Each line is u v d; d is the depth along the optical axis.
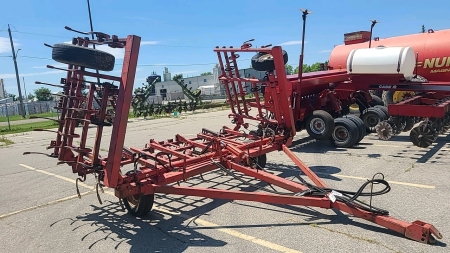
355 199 4.45
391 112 8.09
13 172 8.86
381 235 4.14
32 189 7.12
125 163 5.30
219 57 8.12
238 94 8.56
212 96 49.31
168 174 5.03
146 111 24.97
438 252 3.69
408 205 5.04
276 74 6.93
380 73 9.74
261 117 7.83
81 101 4.89
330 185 6.19
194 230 4.62
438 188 5.69
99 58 4.16
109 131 17.05
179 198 5.88
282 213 5.02
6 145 14.48
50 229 4.95
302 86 9.22
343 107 11.79
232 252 3.97
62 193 6.68
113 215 5.33
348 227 4.42
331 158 8.22
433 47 11.98
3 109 50.22
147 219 5.08
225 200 5.69
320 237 4.20
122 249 4.20
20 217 5.54
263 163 7.46
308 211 5.02
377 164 7.41
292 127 7.12
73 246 4.36
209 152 6.15
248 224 4.71
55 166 9.23
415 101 8.99
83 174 5.07
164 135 14.24
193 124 17.78
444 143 9.12
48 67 4.41
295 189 4.97
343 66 13.91
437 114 7.48
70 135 4.89
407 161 7.51
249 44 7.50
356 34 14.04
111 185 4.38
